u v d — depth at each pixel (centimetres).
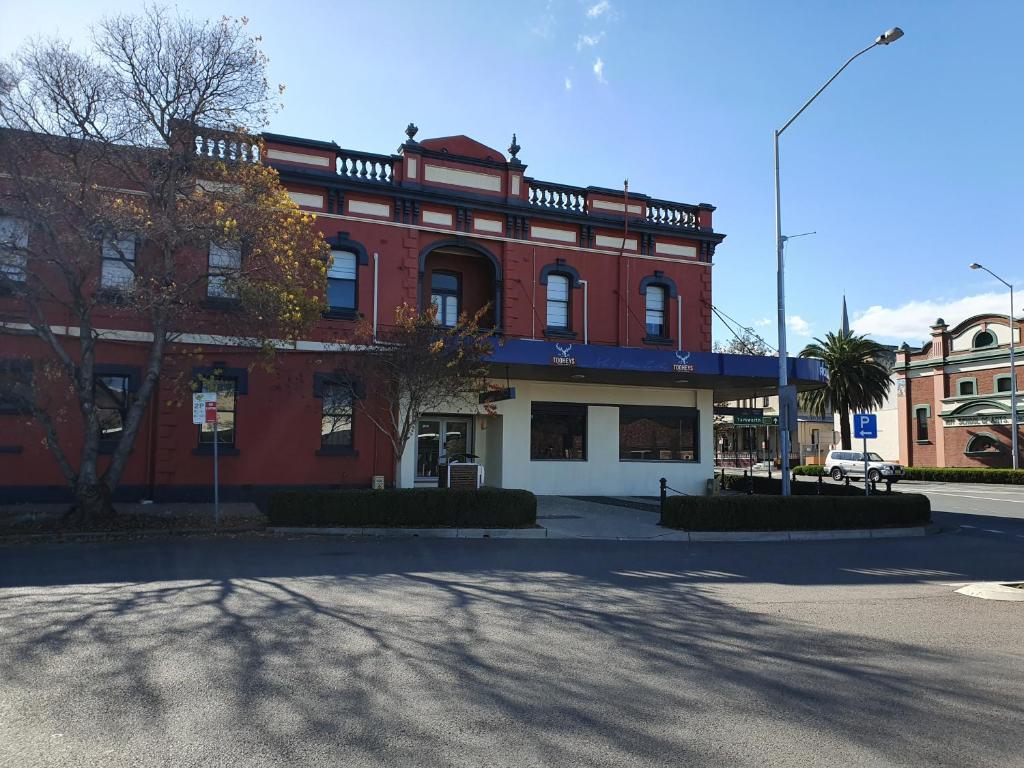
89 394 1464
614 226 2291
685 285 2391
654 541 1483
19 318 1603
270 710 483
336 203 2003
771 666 608
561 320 2252
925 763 422
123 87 1391
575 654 630
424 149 2097
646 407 2348
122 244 1752
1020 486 3806
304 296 1548
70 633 667
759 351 3562
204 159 1486
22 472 1703
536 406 2227
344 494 1498
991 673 601
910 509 1761
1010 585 981
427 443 2178
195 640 646
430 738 443
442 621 736
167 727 453
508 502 1533
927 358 4872
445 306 2205
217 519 1489
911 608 863
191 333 1717
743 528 1580
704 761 419
